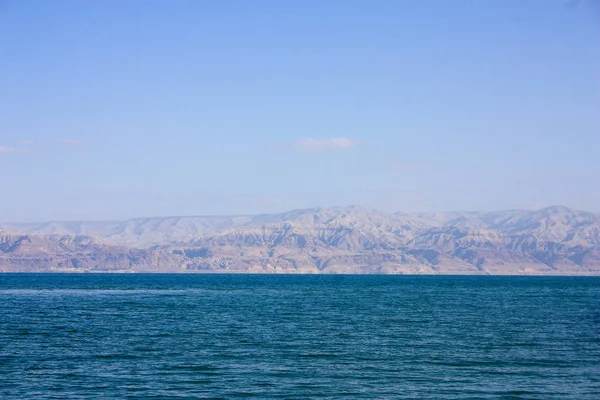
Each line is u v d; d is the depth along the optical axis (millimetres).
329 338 78500
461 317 109000
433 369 58500
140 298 171875
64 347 70250
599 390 51000
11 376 54719
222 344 72938
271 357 64188
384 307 136250
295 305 142375
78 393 49219
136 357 63906
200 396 48656
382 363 61219
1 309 125625
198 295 192625
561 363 61438
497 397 48938
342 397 48656
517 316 111188
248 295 194375
